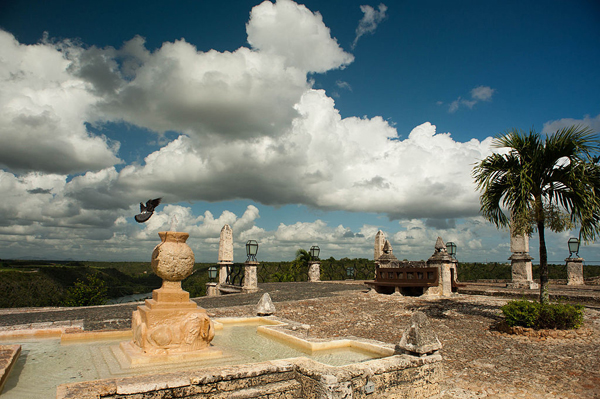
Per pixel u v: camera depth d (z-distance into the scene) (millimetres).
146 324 5766
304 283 23500
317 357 6078
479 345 7922
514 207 9578
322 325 10102
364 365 4824
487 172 9984
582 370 6133
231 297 15453
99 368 5223
